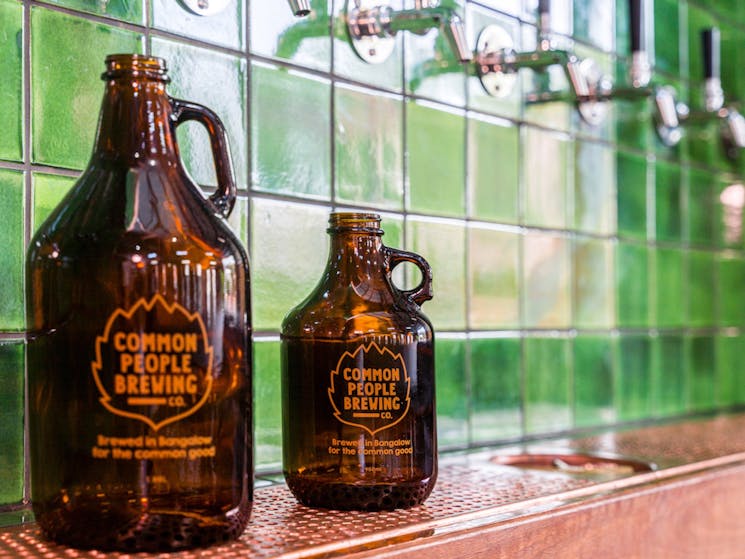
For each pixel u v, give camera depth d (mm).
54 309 597
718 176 1754
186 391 591
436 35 1142
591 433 1368
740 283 1818
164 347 586
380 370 737
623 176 1484
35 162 771
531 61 1188
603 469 1114
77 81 797
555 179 1337
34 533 661
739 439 1297
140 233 591
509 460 1148
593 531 832
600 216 1429
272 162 943
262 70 936
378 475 734
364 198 1046
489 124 1222
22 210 763
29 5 766
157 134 631
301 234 972
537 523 768
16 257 759
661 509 928
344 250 767
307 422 750
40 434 612
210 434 602
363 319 739
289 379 769
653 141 1562
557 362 1327
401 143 1095
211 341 602
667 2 1625
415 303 790
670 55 1635
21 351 761
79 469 587
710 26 1762
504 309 1237
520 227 1271
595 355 1405
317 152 991
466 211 1183
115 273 583
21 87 762
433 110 1138
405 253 792
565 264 1354
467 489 873
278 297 948
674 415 1596
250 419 642
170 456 587
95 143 643
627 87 1339
